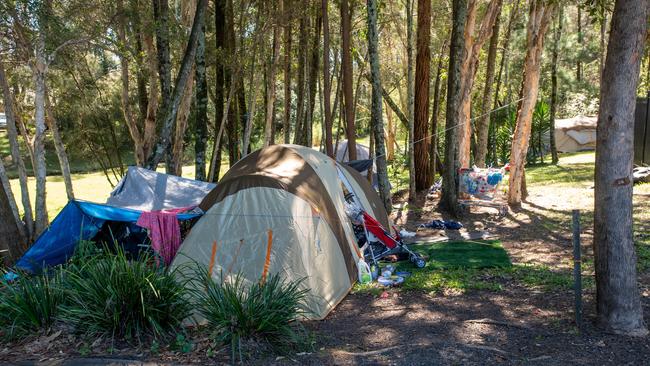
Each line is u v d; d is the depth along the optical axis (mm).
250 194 7188
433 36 17094
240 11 14273
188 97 13477
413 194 14492
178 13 16203
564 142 27094
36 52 9844
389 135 26828
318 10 14703
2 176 9797
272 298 5301
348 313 6504
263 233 6934
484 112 15586
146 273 5352
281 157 8250
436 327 5656
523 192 13648
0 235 8391
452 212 12180
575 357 4602
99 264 5457
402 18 17906
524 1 19781
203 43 11078
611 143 4832
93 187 25188
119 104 18062
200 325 5508
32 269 7070
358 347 5230
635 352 4613
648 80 24672
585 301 6008
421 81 15445
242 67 14203
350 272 7539
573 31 28000
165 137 9914
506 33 21203
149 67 13961
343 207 8414
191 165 31734
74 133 17328
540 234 10102
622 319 5000
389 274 7848
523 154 12789
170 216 7254
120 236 8289
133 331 5199
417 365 4625
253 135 25922
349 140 12258
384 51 20594
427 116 15688
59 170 30797
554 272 7512
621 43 4664
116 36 12984
